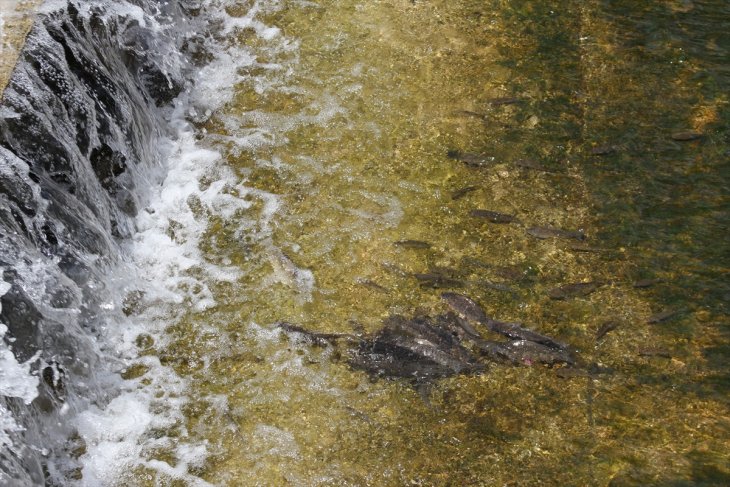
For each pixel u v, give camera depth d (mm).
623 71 5859
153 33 5602
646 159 5254
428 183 5156
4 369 3535
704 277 4594
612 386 4109
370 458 3830
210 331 4398
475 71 5906
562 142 5387
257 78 5891
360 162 5293
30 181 3953
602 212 4961
